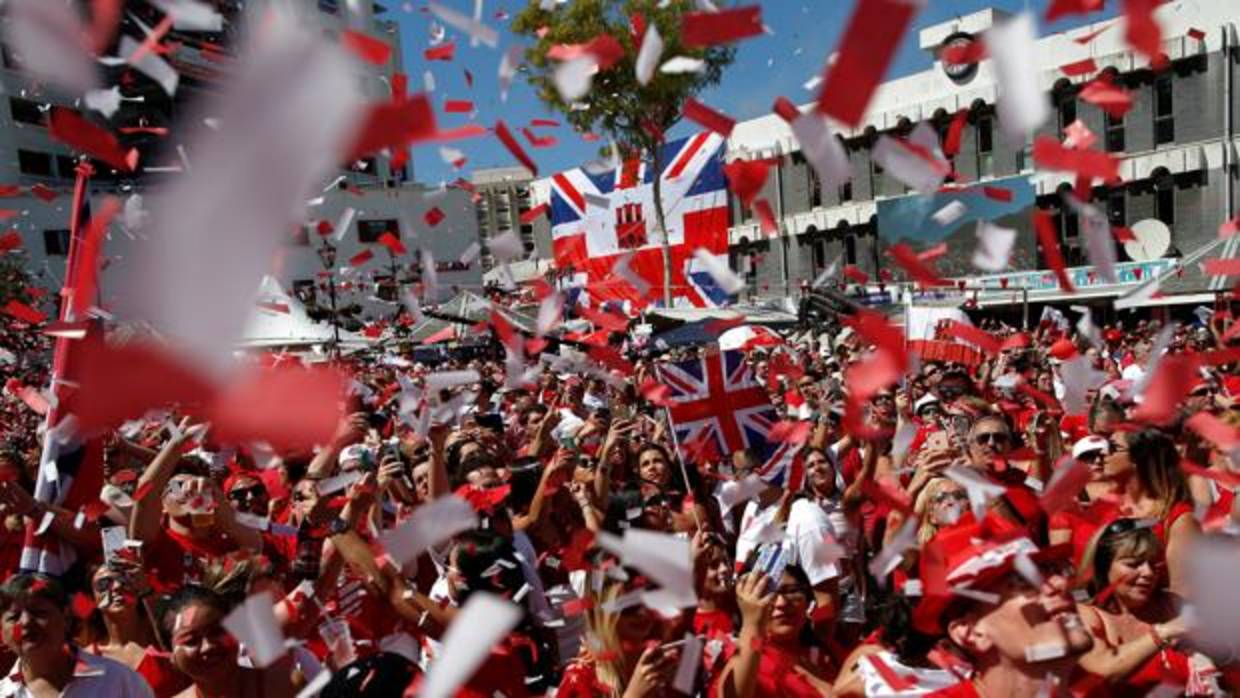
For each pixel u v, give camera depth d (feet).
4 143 61.26
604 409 22.33
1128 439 9.39
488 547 8.76
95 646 9.48
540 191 69.10
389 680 6.63
